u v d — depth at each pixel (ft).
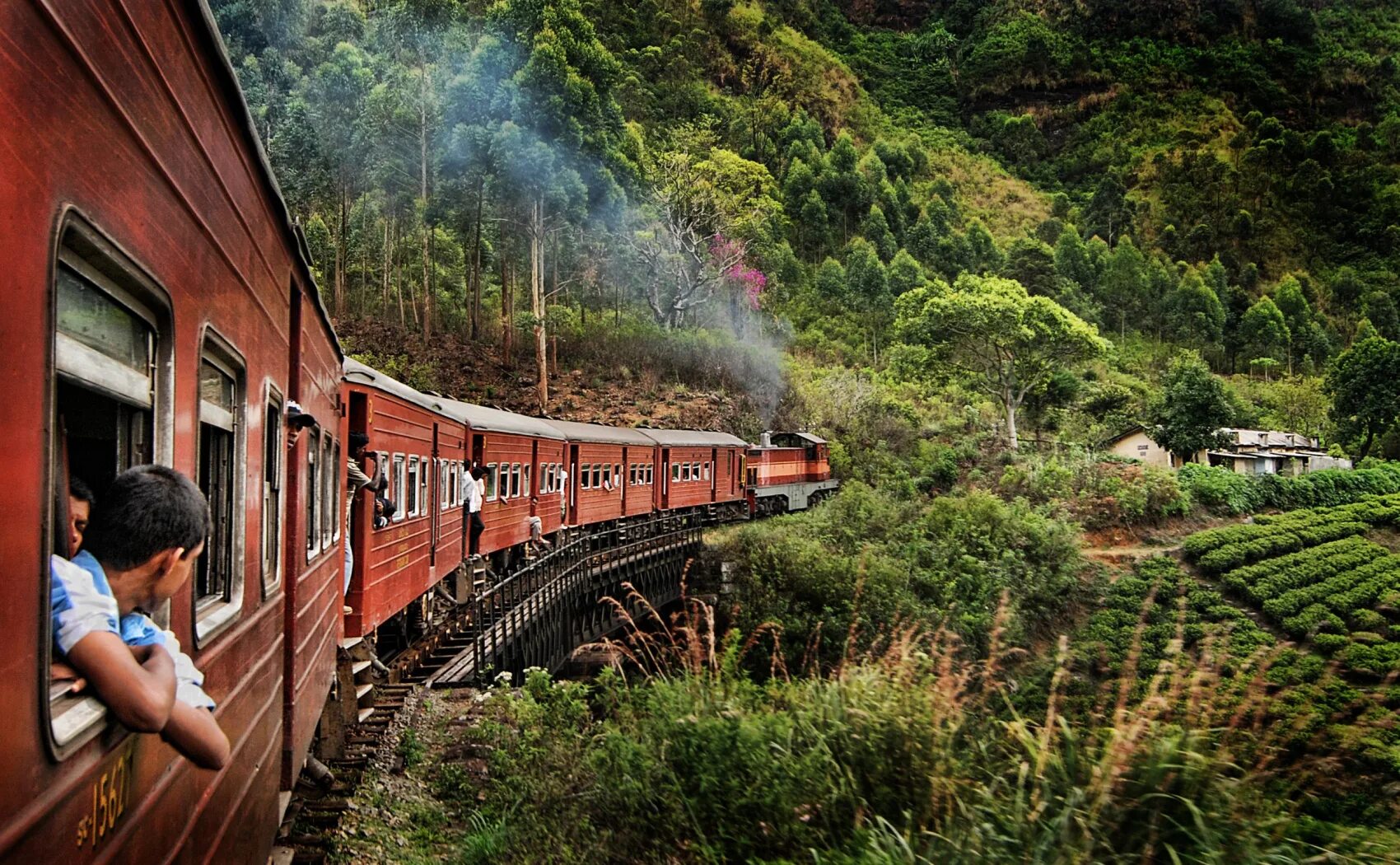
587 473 81.00
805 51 544.21
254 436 13.09
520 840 20.67
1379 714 16.93
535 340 154.51
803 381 184.85
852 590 74.90
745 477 124.36
